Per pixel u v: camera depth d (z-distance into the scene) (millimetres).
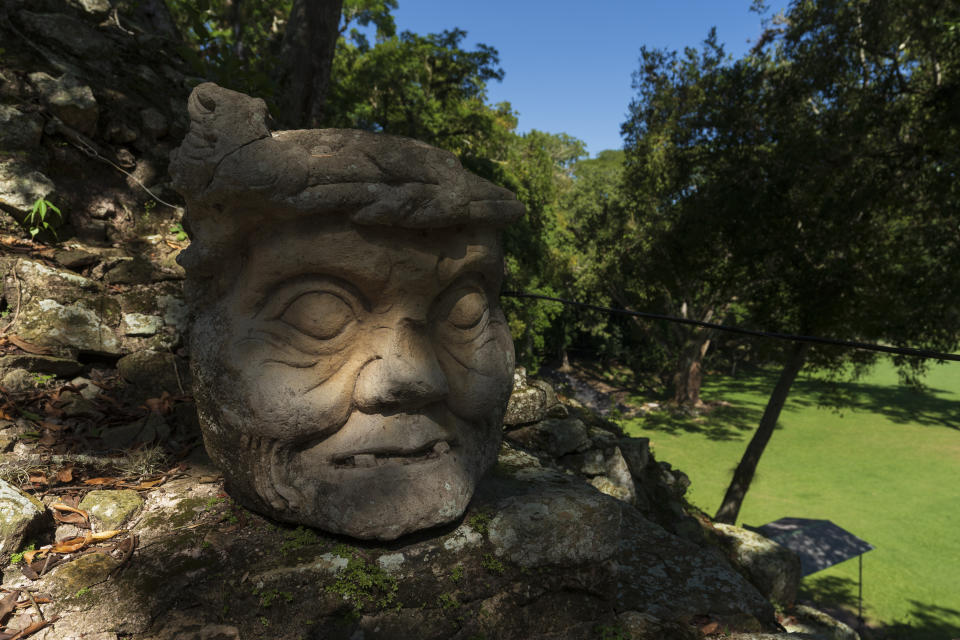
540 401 4777
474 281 2252
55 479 2354
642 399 24719
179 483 2496
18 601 1765
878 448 18203
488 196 2184
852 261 9156
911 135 8992
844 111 9203
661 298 20984
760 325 10516
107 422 2873
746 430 20172
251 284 1989
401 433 2043
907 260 9227
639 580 2973
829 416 22016
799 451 17891
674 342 25750
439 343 2193
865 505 13617
